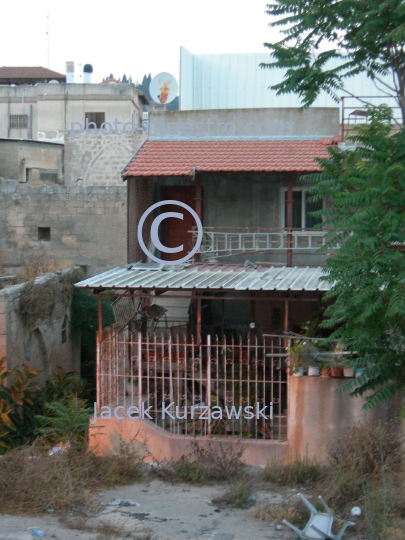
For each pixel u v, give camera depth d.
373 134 9.30
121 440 11.31
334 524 8.38
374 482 9.47
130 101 34.06
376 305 8.56
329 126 16.80
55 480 9.45
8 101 35.88
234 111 17.05
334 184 9.45
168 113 17.22
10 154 30.86
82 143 31.11
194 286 12.14
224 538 8.35
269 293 15.07
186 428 11.54
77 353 20.27
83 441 11.52
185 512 9.26
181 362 13.41
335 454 10.45
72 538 8.07
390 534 8.10
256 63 19.06
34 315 15.38
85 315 19.62
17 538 7.89
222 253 16.14
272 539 8.34
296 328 15.96
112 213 22.48
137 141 30.95
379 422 10.38
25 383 13.21
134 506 9.43
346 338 9.48
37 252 22.69
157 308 15.19
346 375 10.66
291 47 11.54
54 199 22.62
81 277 20.42
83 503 9.30
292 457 10.85
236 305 16.58
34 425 13.45
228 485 10.31
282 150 16.08
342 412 10.75
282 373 13.42
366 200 8.73
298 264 15.73
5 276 18.19
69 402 12.57
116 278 13.00
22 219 22.69
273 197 16.47
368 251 8.67
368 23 10.55
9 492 9.18
